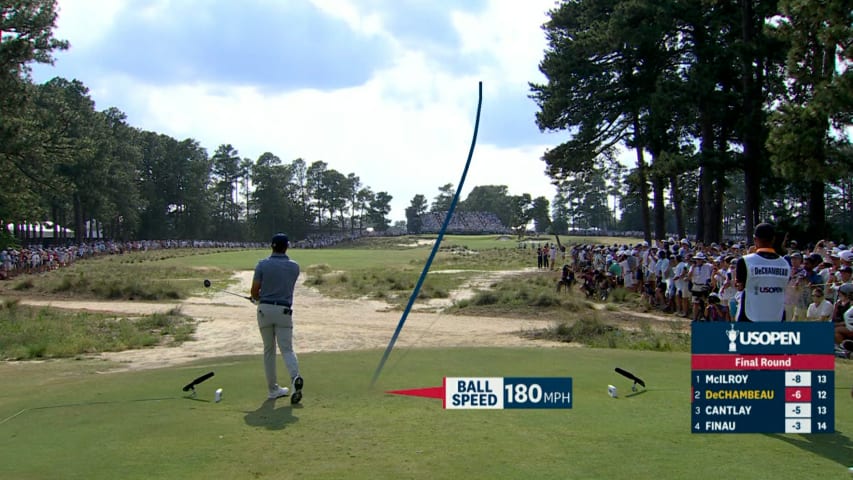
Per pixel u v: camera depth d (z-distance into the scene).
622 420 5.66
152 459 4.57
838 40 19.20
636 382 6.96
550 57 35.06
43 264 41.53
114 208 85.50
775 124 21.42
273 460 4.54
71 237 90.75
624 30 31.17
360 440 5.04
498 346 11.31
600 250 28.44
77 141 37.03
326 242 118.12
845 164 20.50
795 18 21.25
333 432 5.27
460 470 4.31
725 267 15.88
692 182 40.69
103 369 9.33
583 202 151.38
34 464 4.48
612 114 36.56
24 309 18.41
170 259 57.06
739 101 30.00
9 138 31.39
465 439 5.06
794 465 4.43
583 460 4.52
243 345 12.67
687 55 34.81
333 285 28.91
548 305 19.42
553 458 4.57
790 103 21.47
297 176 147.50
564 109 35.88
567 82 34.81
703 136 32.50
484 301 20.28
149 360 10.60
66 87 71.00
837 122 21.16
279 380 7.55
